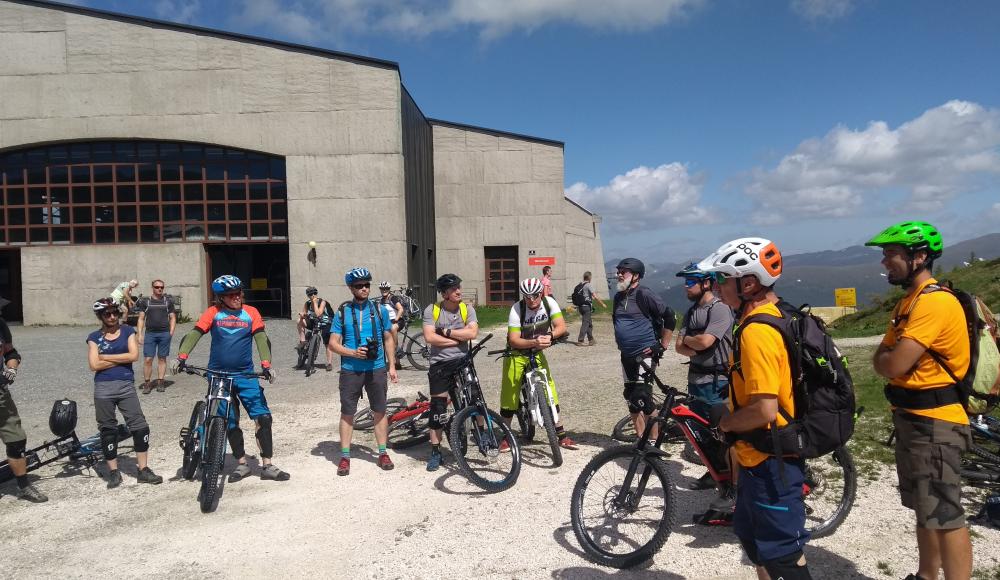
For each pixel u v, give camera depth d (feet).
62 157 71.26
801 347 8.75
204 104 70.03
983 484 14.89
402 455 20.94
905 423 9.96
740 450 9.09
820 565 12.00
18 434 17.30
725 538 13.34
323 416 26.66
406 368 39.55
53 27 68.85
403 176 71.87
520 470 17.92
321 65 70.23
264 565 13.17
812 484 14.28
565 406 26.94
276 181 72.02
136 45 69.41
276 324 68.59
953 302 9.62
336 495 17.22
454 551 13.34
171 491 17.92
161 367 32.83
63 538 14.94
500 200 91.45
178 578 12.75
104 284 70.69
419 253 81.05
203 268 72.13
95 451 19.90
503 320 70.18
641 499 12.82
